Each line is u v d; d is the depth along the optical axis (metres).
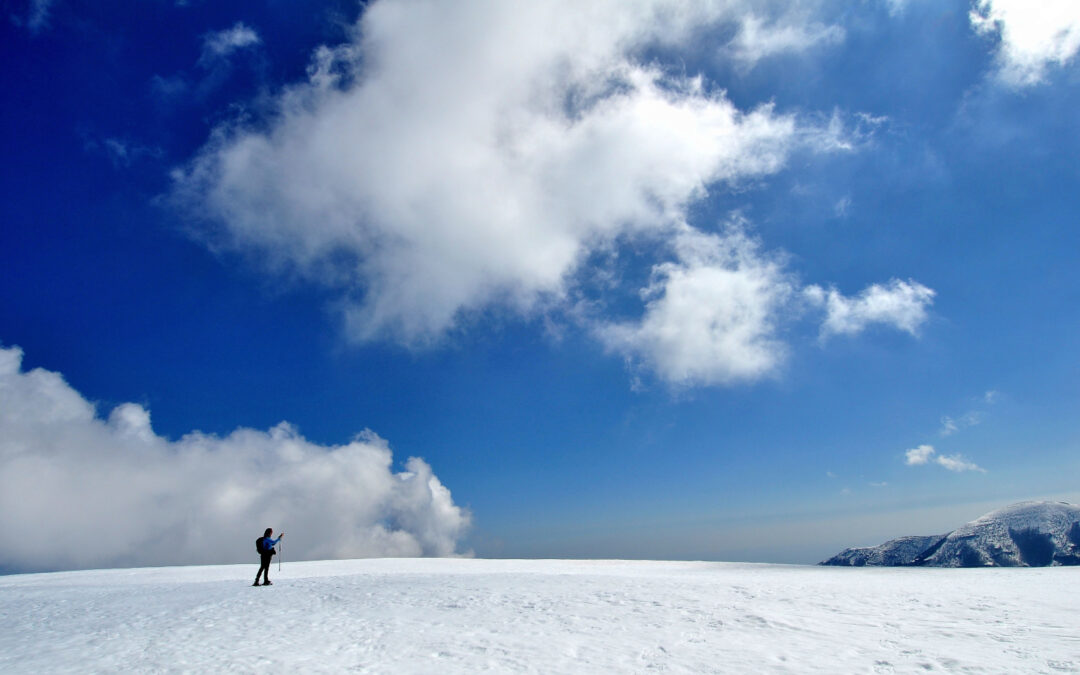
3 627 14.12
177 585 23.78
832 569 28.41
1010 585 17.17
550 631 11.70
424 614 14.09
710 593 16.27
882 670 8.44
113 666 9.84
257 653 10.41
